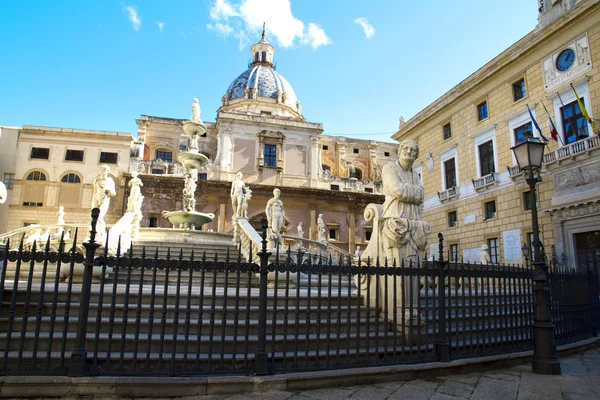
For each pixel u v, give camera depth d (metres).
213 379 4.99
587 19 20.97
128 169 39.06
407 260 7.22
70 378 4.77
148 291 7.61
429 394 5.21
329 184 44.88
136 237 15.98
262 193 41.84
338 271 5.79
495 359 6.69
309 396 4.98
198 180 39.50
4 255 5.00
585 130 20.81
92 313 6.46
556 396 5.27
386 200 7.84
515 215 24.19
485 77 26.95
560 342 8.52
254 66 59.28
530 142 7.37
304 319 6.92
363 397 5.02
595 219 19.66
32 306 6.48
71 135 38.62
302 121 45.28
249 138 43.81
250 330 6.34
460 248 28.38
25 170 37.28
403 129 35.47
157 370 5.04
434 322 6.39
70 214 37.09
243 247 15.00
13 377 4.73
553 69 22.69
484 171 27.16
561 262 20.66
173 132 45.38
